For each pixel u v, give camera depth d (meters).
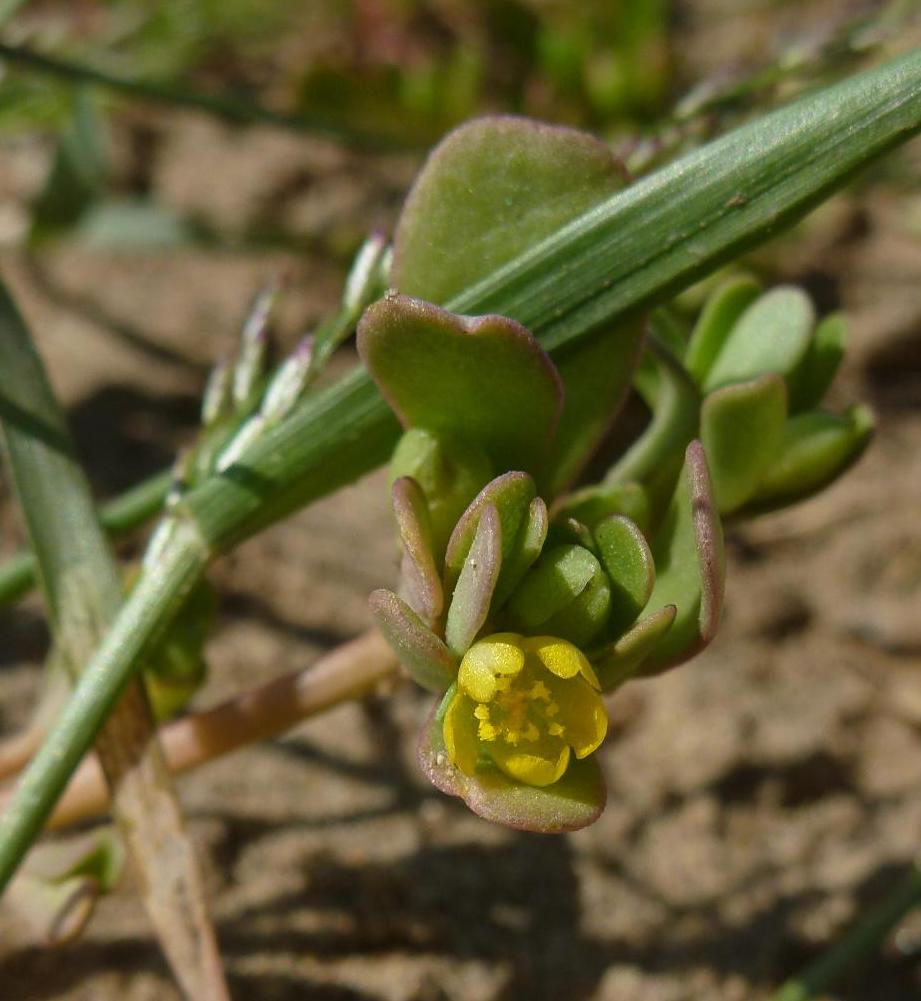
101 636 0.14
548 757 0.13
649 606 0.13
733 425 0.14
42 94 0.20
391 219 0.22
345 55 0.24
